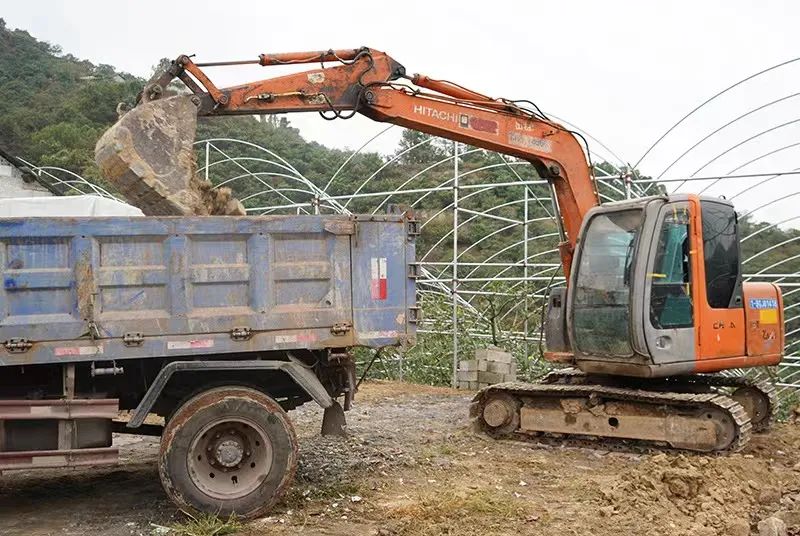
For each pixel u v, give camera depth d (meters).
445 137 8.71
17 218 5.61
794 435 9.14
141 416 5.75
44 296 5.68
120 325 5.76
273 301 6.10
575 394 8.52
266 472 5.82
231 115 7.52
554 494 6.55
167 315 5.86
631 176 12.23
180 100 6.87
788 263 19.42
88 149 31.38
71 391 5.77
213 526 5.55
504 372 13.73
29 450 5.71
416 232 6.46
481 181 27.23
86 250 5.71
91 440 5.80
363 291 6.28
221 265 6.00
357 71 8.00
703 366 8.14
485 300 17.62
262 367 5.98
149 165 6.60
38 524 5.80
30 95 37.94
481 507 5.99
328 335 6.19
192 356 6.04
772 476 7.09
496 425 8.95
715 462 7.02
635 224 8.09
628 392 8.17
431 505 6.04
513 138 8.85
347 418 10.52
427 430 9.57
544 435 8.81
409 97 8.31
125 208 11.16
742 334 8.41
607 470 7.44
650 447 8.27
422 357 16.34
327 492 6.44
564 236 9.27
